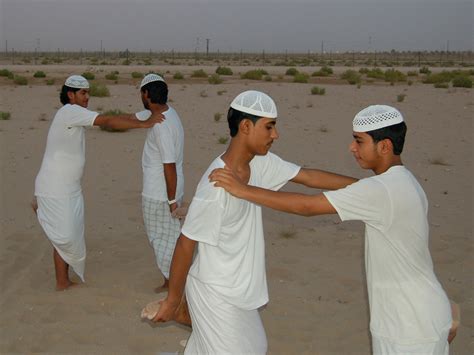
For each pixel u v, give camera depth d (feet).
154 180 17.20
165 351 14.46
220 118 56.75
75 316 16.22
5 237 22.63
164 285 17.92
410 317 9.11
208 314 9.96
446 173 34.83
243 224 9.85
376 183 8.93
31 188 30.37
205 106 68.23
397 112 9.25
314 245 22.26
